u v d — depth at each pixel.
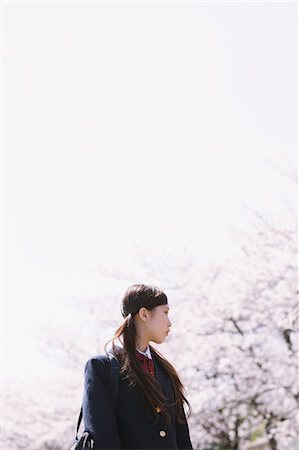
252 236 11.84
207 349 11.26
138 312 3.12
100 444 2.83
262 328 11.04
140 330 3.12
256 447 14.30
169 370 3.19
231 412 12.08
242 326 11.16
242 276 11.11
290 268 10.73
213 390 11.16
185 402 3.21
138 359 3.06
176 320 11.52
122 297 3.19
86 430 2.87
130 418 2.96
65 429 13.30
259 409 11.45
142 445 2.93
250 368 10.80
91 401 2.92
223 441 12.66
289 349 11.06
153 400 2.97
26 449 14.16
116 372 3.00
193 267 12.13
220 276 12.05
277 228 11.57
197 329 11.16
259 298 10.83
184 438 3.13
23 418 13.70
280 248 11.38
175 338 11.52
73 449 2.87
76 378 13.30
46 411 13.35
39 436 13.64
